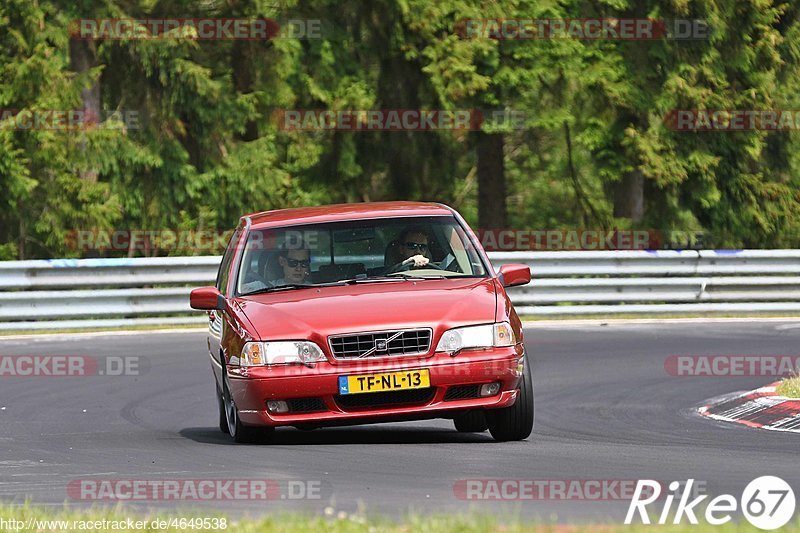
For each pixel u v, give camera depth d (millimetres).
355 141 108438
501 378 32156
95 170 98000
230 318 33906
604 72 101688
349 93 102438
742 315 76125
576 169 140125
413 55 102375
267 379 31906
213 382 50531
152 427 40438
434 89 103062
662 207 110125
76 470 31109
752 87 106188
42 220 97562
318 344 31938
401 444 33531
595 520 22719
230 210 102438
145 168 100125
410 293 33344
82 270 70938
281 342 32125
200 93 98000
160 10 101188
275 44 100875
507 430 33500
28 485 29000
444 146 110625
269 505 25328
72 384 50688
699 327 66625
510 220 154875
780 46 108625
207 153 102375
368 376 31609
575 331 65750
